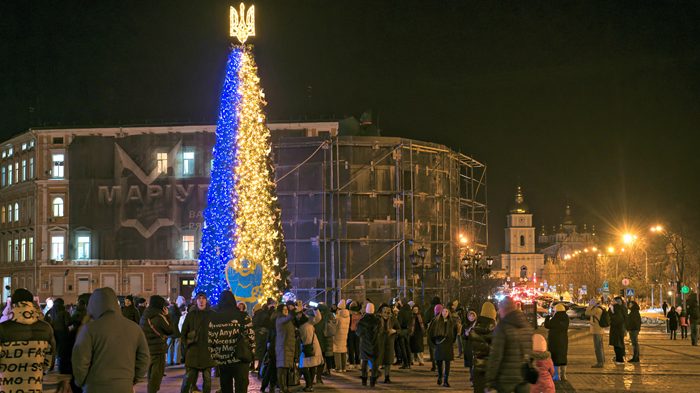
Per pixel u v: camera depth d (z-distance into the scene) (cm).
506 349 1000
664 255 8338
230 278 2791
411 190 4756
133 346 876
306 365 1722
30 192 6069
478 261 5231
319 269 4697
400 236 4788
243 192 2858
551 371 1262
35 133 5853
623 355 2505
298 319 1728
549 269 15350
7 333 969
